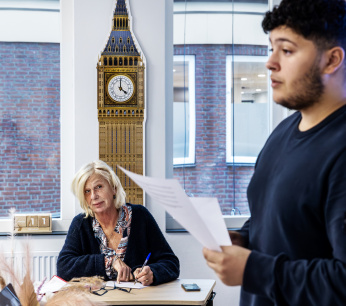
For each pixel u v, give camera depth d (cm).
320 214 109
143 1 392
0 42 403
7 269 93
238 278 109
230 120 412
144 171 394
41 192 408
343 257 99
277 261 106
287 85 110
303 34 106
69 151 401
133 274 296
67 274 297
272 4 410
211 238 107
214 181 412
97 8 389
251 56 412
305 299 102
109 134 392
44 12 405
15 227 388
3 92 404
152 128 396
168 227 405
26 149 407
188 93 409
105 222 311
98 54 390
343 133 107
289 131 124
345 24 107
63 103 401
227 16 409
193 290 280
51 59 407
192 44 408
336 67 107
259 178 127
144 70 392
